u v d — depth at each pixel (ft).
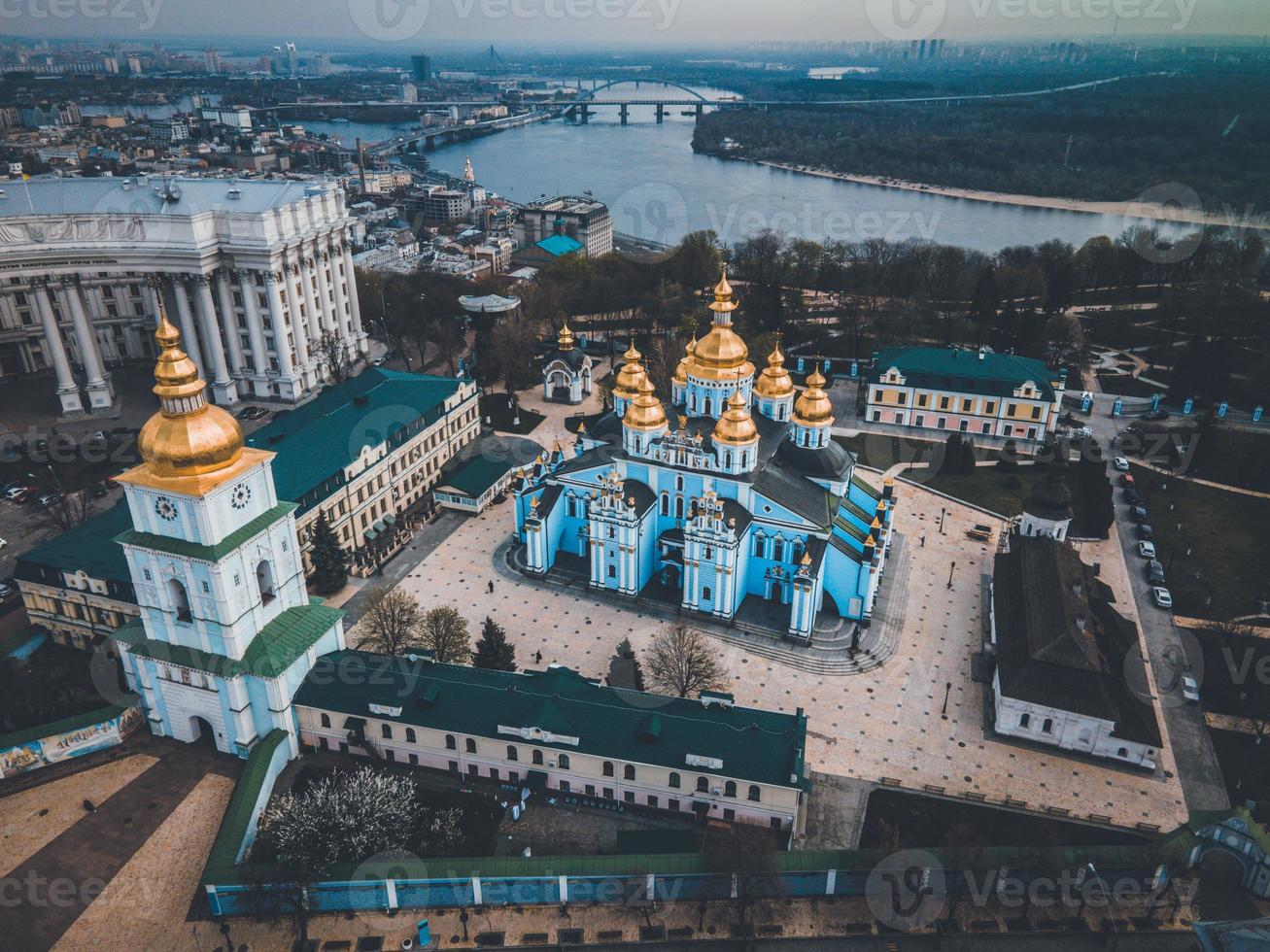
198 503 317.01
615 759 338.13
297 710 362.94
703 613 461.37
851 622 456.04
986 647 431.84
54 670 413.80
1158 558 510.58
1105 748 370.73
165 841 322.75
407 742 359.87
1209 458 610.24
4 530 530.27
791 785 323.98
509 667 405.59
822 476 482.28
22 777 349.20
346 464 505.25
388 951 294.46
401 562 510.58
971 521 550.36
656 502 476.95
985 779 362.94
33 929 293.64
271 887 291.38
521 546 522.47
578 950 296.30
